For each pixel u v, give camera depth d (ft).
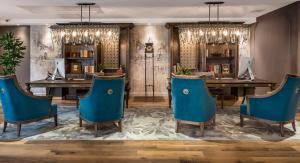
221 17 26.17
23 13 23.80
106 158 10.80
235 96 26.12
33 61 28.71
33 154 11.19
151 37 28.73
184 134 14.07
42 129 15.01
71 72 27.43
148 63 28.96
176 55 27.30
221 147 12.09
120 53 27.50
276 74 22.17
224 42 22.65
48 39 28.43
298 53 18.61
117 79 13.99
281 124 13.71
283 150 11.67
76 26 21.77
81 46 27.50
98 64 26.66
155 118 17.81
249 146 12.21
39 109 14.48
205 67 26.35
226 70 26.86
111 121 14.17
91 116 13.85
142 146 12.25
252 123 16.30
